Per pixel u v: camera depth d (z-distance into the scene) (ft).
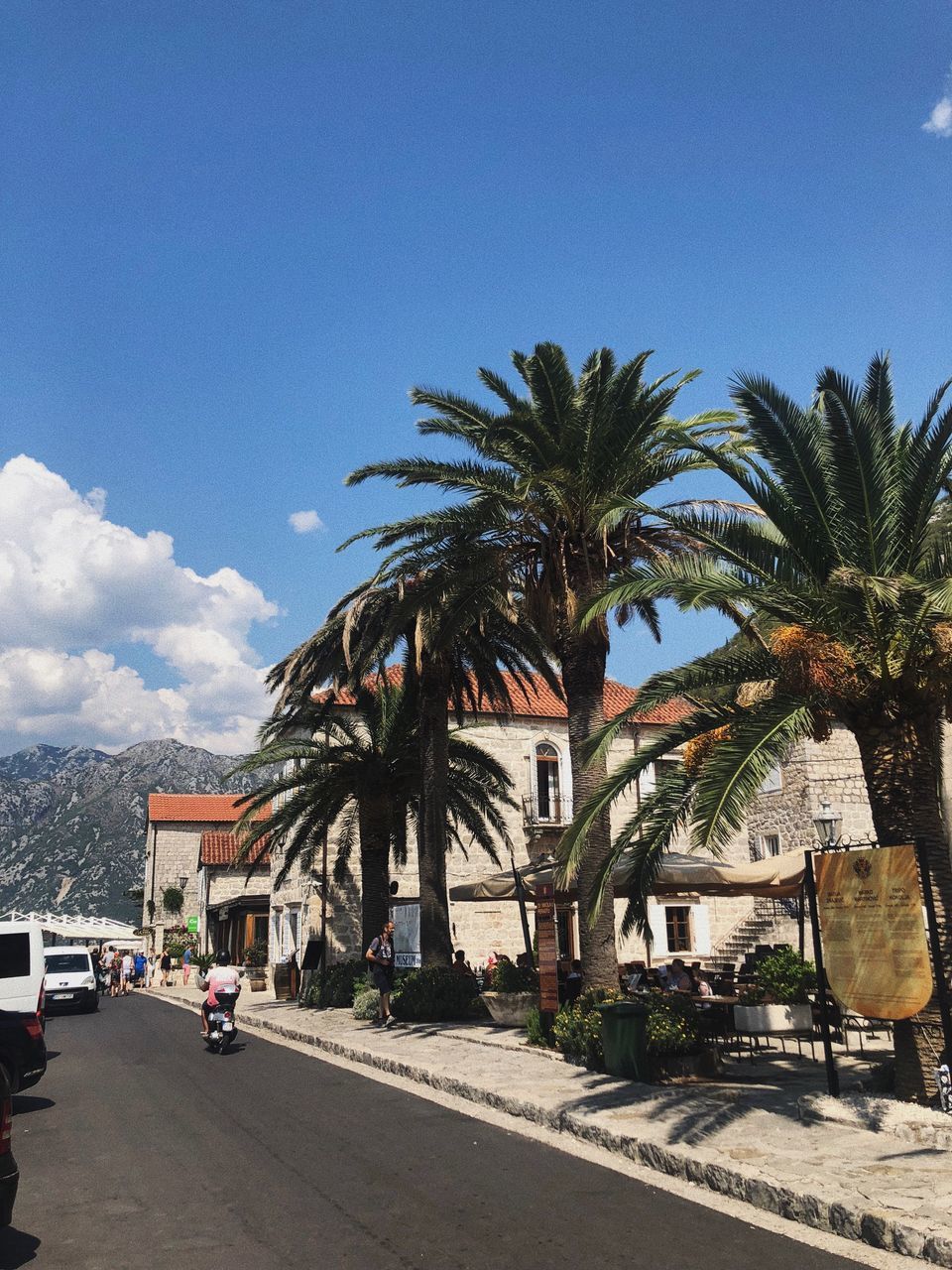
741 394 32.22
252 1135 29.48
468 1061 41.27
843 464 30.94
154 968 139.85
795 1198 20.25
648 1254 18.11
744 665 33.76
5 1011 34.94
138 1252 18.72
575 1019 39.55
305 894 94.94
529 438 45.85
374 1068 43.93
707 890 50.37
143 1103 36.09
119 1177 24.81
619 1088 33.04
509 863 93.71
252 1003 87.76
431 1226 19.97
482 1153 26.53
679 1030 36.01
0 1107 18.80
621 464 45.91
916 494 31.17
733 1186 21.98
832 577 29.04
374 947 59.82
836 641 30.01
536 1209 21.09
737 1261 17.67
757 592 31.17
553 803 96.99
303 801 72.54
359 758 71.67
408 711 69.92
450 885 91.97
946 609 25.25
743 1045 44.47
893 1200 19.58
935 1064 27.61
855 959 28.25
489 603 52.21
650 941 38.65
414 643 62.13
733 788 28.50
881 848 27.94
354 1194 22.56
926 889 26.96
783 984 46.60
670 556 47.42
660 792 36.47
